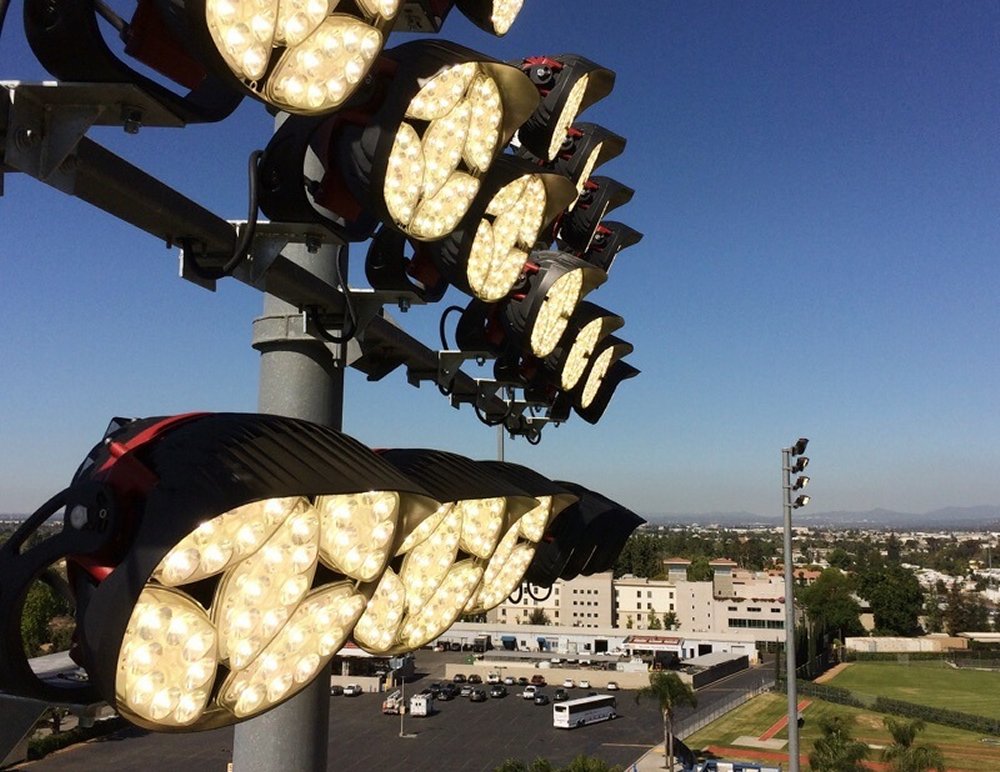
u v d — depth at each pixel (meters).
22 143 1.71
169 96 1.76
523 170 2.68
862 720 56.22
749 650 83.50
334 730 51.69
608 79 3.99
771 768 41.19
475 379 4.54
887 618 104.44
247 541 1.64
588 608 97.62
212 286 2.44
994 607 135.50
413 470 2.50
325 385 3.27
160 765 41.62
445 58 2.06
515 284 3.20
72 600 1.57
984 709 61.84
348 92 1.81
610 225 5.14
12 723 1.58
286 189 2.22
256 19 1.61
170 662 1.57
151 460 1.56
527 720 55.38
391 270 2.88
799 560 197.38
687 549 194.75
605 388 5.52
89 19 1.61
